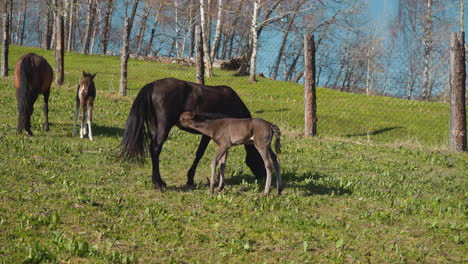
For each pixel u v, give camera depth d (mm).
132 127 7457
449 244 5758
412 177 10008
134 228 5500
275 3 32719
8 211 5586
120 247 4906
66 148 9828
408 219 6770
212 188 7426
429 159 11891
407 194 8398
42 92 11688
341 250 5281
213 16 37344
